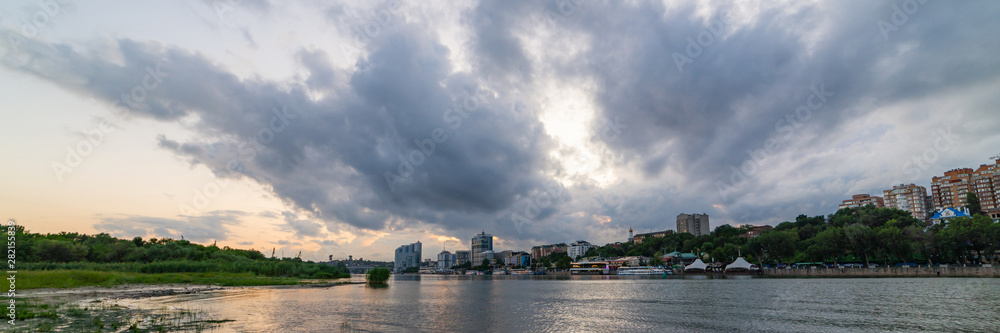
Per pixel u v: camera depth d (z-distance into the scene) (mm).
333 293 101125
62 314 48438
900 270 163750
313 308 64500
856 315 54219
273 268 176625
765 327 47125
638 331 45656
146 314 50938
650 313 59750
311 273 199875
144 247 195875
